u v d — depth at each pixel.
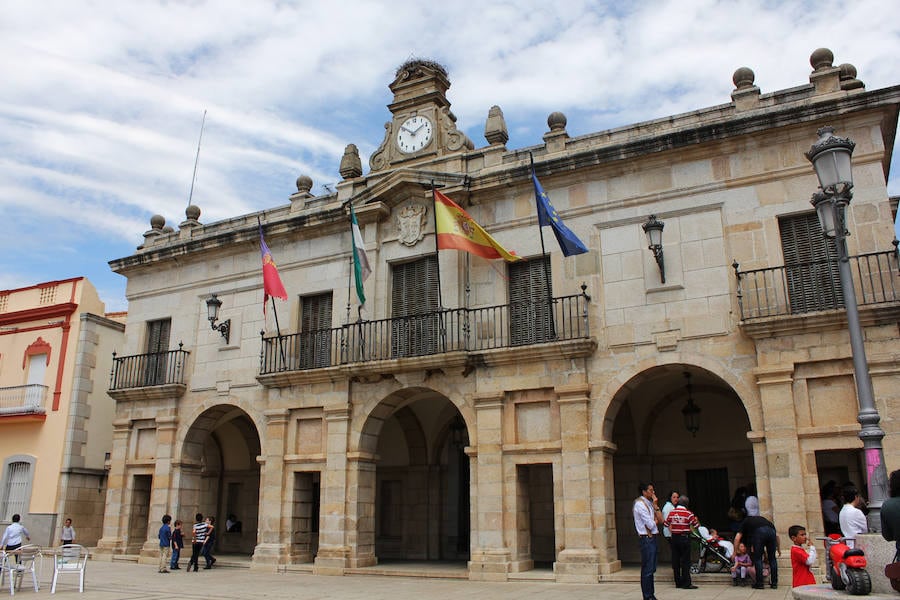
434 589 14.19
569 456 15.70
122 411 22.58
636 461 19.05
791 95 15.68
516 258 16.97
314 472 20.73
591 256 16.69
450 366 17.14
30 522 24.23
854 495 11.18
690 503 18.59
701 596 12.20
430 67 20.19
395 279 19.20
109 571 18.34
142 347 23.09
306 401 19.42
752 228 15.34
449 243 16.66
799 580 9.41
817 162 9.85
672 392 18.91
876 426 8.83
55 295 26.69
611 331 16.08
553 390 16.33
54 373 25.78
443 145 19.56
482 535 16.20
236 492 25.33
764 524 13.05
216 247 22.16
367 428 18.62
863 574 7.50
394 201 19.42
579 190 17.19
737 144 15.76
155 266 23.52
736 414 18.33
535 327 16.94
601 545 15.05
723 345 15.00
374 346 18.61
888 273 13.93
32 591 14.05
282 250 21.19
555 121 18.00
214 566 19.67
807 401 14.00
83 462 24.92
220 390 21.06
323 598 12.91
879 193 14.31
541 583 14.95
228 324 21.52
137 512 21.94
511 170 17.66
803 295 14.63
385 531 22.00
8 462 25.56
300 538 19.12
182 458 21.12
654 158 16.48
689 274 15.66
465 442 21.28
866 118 14.69
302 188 21.84
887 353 13.52
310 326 20.39
